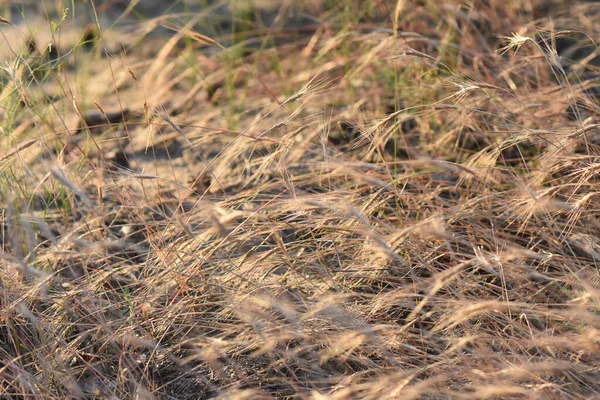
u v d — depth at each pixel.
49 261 2.53
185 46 4.31
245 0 4.51
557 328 2.15
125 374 2.22
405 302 2.24
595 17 3.71
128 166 3.34
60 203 2.99
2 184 2.65
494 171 2.72
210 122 3.64
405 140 3.23
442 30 3.85
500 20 3.75
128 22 4.59
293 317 1.95
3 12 4.70
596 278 2.27
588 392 2.02
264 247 2.63
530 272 2.27
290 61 4.02
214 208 2.10
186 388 2.26
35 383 2.14
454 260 2.43
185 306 2.29
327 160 2.35
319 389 2.14
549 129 2.78
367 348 2.19
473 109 2.54
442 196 2.93
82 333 2.26
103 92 3.85
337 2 4.24
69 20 4.54
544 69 3.37
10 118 2.92
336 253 2.42
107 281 2.39
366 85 3.65
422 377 2.14
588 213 2.62
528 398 1.96
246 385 2.22
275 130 3.38
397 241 2.17
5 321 2.30
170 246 2.40
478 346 2.15
